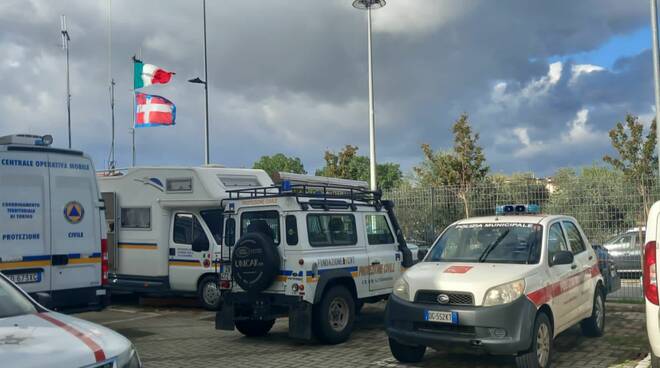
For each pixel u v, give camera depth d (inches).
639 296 509.4
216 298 515.8
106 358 160.7
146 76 888.9
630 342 352.5
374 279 402.9
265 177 570.3
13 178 335.3
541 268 291.9
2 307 199.5
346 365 312.2
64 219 357.1
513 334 261.7
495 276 276.2
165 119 877.2
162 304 570.9
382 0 786.8
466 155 901.8
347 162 1105.4
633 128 950.4
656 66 538.6
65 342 161.8
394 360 320.2
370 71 805.2
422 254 373.1
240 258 362.3
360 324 437.4
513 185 573.9
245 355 343.3
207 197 516.7
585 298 339.0
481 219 337.7
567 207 544.1
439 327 276.7
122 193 566.3
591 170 712.4
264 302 364.2
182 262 533.6
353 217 399.9
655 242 236.4
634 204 518.0
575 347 340.2
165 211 543.5
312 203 368.8
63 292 353.1
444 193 602.2
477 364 306.2
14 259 331.0
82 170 370.6
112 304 588.4
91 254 369.4
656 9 542.3
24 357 148.9
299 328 349.7
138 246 554.3
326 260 365.1
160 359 337.1
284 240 360.2
